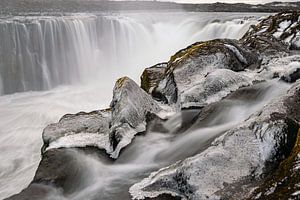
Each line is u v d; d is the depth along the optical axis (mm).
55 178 5805
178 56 10125
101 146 6602
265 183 3717
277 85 7199
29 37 20953
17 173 9578
